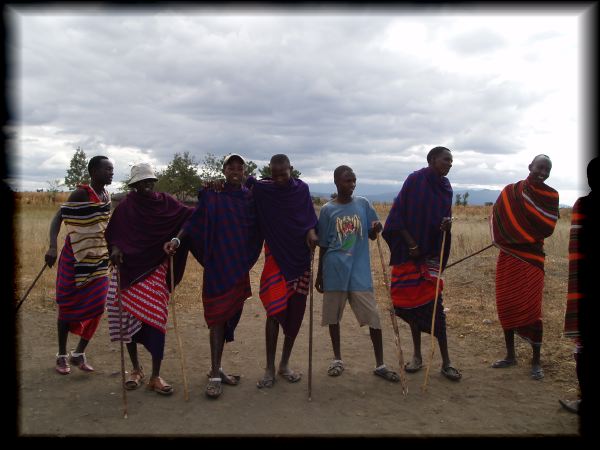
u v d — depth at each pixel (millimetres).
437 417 4152
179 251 5133
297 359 5746
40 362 5418
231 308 4773
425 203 5133
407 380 5020
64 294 4957
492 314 7344
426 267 5160
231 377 4941
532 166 5168
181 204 5066
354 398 4562
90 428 3879
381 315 7652
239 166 4914
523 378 5023
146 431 3840
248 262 4949
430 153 5262
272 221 4938
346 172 5082
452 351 5914
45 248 12500
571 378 4980
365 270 5133
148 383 4828
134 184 4781
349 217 5125
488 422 4047
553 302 7738
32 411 4168
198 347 6109
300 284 4961
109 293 4746
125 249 4637
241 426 3959
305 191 5102
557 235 12742
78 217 4965
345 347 6191
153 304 4652
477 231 14648
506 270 5207
